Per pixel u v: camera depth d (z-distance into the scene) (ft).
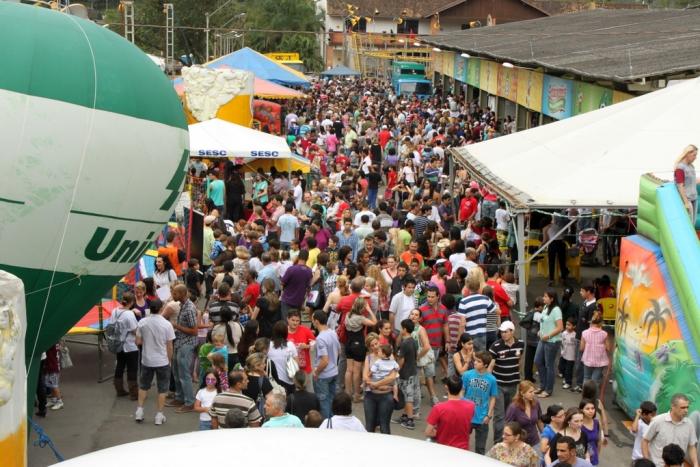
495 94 148.05
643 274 45.93
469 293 50.85
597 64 90.68
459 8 305.53
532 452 32.81
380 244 63.62
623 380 47.70
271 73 159.12
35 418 47.09
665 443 35.73
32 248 38.88
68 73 39.40
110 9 295.48
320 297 56.29
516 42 143.02
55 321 41.93
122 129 40.68
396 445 12.41
